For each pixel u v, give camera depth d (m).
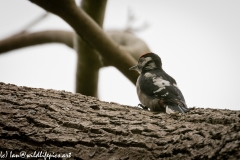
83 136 6.59
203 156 5.73
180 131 6.43
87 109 7.58
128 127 6.70
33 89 8.36
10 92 7.88
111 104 8.14
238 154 5.54
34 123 6.82
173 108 9.34
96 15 13.38
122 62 12.88
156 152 6.12
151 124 6.88
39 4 11.56
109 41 12.52
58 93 8.30
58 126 6.81
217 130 6.12
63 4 11.52
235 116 6.54
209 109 7.38
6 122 6.74
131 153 6.19
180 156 5.93
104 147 6.34
